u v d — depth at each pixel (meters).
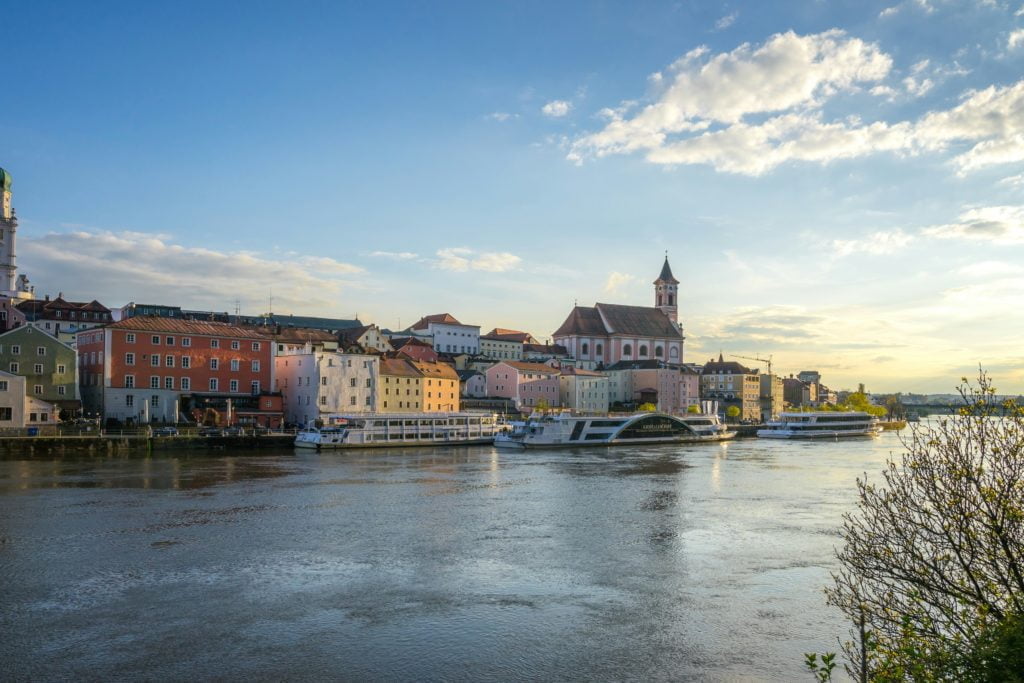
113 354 127.88
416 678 30.72
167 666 31.52
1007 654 18.11
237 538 53.75
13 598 39.91
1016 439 20.59
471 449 135.75
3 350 117.62
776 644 34.47
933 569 22.78
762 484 86.88
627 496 75.88
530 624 36.84
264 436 120.44
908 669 19.88
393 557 49.06
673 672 31.52
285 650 33.34
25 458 100.06
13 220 198.62
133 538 53.22
